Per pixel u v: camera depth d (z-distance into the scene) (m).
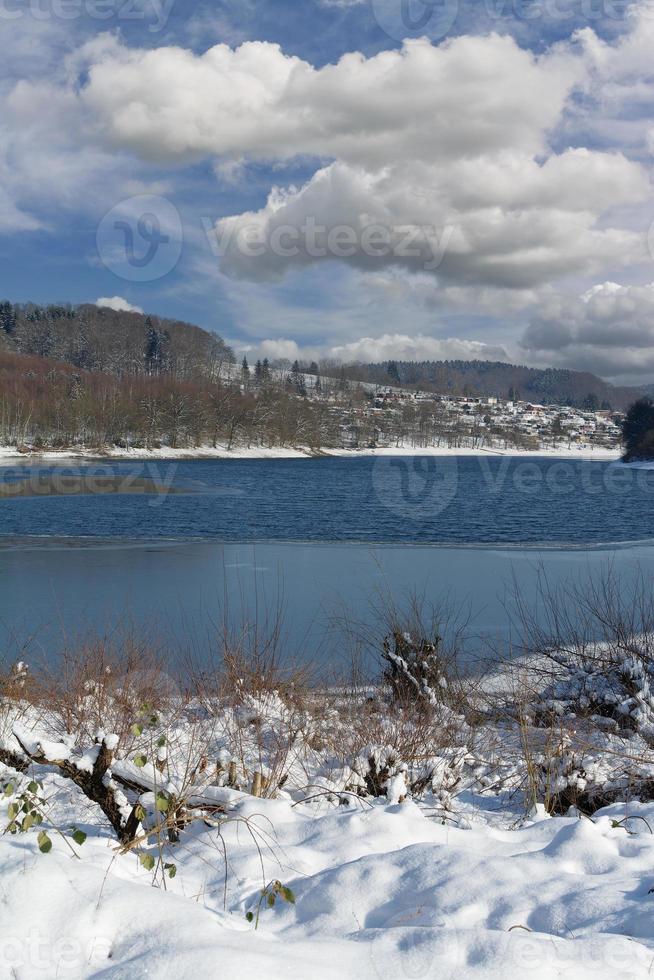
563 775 4.24
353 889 2.41
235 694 5.44
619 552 20.06
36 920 1.98
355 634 9.09
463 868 2.50
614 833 3.05
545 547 21.25
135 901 2.10
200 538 23.42
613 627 7.34
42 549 19.72
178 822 3.01
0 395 98.88
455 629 9.81
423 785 4.21
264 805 3.18
